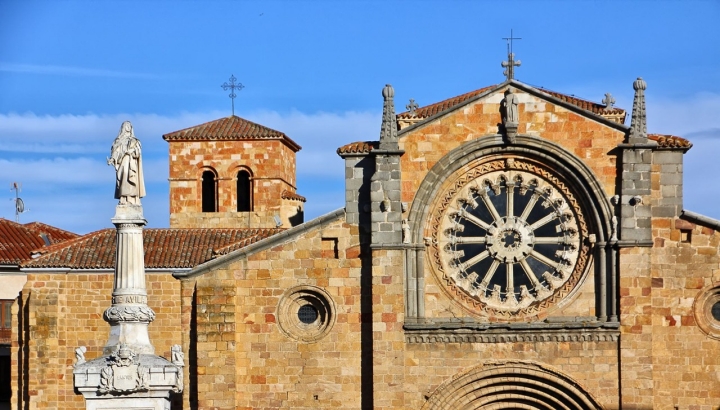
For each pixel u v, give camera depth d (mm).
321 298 82375
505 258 82500
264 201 108312
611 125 81938
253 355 82312
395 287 81312
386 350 81125
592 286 81938
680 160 81938
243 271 82562
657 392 81125
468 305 82188
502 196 82875
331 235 82375
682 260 81625
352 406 81688
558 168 82250
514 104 81875
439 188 82375
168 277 90562
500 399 81812
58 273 90562
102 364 66875
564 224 82438
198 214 108250
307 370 82000
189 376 82812
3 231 112125
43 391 89812
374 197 81750
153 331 90188
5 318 109000
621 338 80812
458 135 82250
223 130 109375
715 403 81062
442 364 81312
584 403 81000
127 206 69188
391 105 82250
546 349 81312
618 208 81688
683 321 81375
